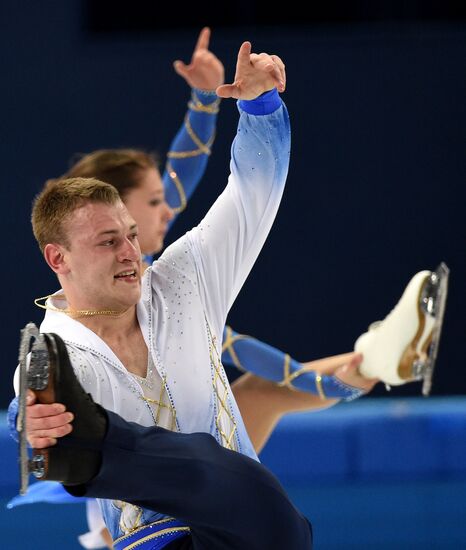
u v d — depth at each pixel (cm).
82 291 919
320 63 2080
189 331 941
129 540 935
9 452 1828
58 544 1511
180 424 922
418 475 1869
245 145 977
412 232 2088
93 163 1239
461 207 2088
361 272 2084
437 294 1268
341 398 1305
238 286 988
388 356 1271
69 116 2061
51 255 925
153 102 2073
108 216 910
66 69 2061
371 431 1870
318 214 2083
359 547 1448
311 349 2080
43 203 929
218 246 972
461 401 1969
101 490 862
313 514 1625
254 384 1331
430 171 2089
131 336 929
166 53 2073
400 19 2105
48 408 830
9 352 2041
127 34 2086
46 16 2056
